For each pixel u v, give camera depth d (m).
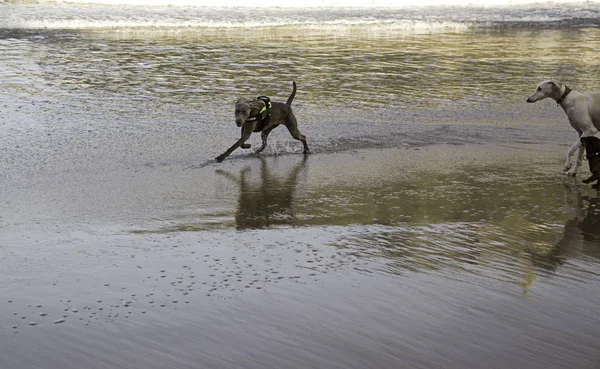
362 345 5.58
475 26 36.00
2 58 22.77
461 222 9.06
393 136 14.28
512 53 26.28
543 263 7.60
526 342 5.68
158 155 12.58
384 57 24.86
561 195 10.50
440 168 11.94
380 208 9.64
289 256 7.62
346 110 16.64
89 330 5.78
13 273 6.98
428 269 7.32
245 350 5.48
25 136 13.62
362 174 11.52
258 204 9.79
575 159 12.72
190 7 41.34
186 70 21.55
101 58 23.41
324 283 6.86
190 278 6.92
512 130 14.94
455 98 18.17
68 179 10.89
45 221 8.78
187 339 5.64
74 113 15.75
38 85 18.75
